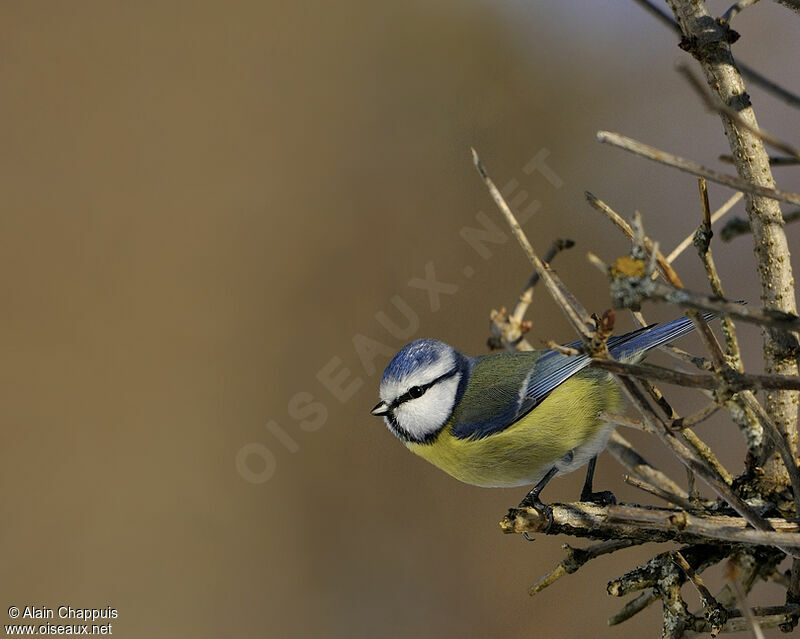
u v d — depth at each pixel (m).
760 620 4.95
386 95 11.52
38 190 10.96
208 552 9.75
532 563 9.97
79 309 10.36
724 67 4.65
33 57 11.55
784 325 3.60
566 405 7.36
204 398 10.30
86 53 11.66
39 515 9.61
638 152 3.70
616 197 10.80
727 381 3.92
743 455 9.51
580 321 4.20
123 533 9.68
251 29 11.80
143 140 11.21
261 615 9.53
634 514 4.63
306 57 11.63
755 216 4.79
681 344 9.82
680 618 5.05
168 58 11.62
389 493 10.23
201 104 11.43
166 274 10.67
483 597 9.77
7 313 10.28
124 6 11.88
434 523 10.15
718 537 4.41
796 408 5.05
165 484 9.95
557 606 9.73
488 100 11.37
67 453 9.87
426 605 9.69
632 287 3.68
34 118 11.27
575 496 10.09
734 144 4.72
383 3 11.80
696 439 5.29
